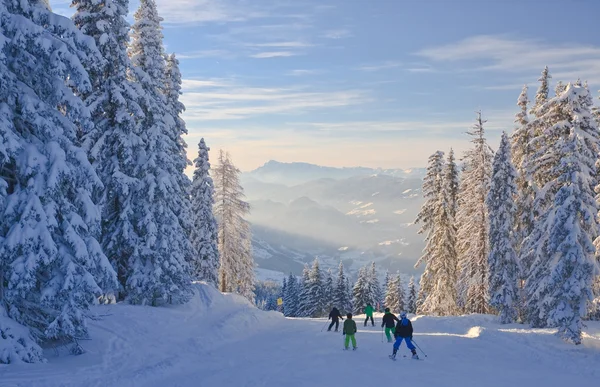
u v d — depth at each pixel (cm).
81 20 2258
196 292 3088
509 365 1628
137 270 2428
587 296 1914
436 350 1892
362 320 3175
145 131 2512
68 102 1527
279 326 2791
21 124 1516
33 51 1448
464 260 3588
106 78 2344
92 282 1499
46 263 1389
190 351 1905
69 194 1611
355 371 1533
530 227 2859
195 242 3906
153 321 2238
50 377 1306
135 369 1541
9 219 1397
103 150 2355
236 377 1498
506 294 2736
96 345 1730
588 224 2016
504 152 2875
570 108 2461
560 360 1667
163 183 2445
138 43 2703
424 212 4175
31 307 1602
